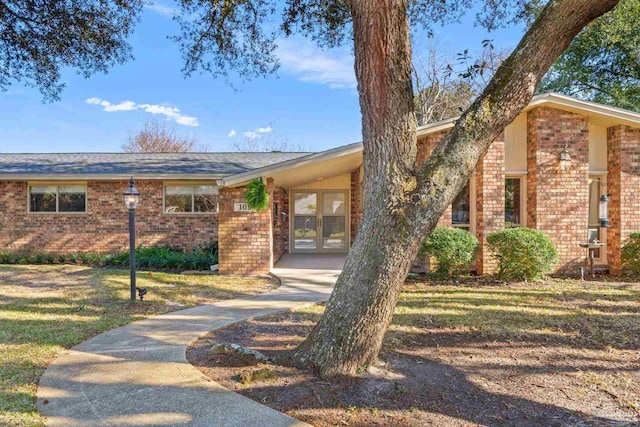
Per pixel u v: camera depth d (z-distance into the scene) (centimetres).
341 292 352
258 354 388
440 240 846
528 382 352
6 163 1316
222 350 403
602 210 892
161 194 1252
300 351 367
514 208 973
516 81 337
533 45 336
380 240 336
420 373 365
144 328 510
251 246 952
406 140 339
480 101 346
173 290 756
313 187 1433
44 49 716
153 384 336
